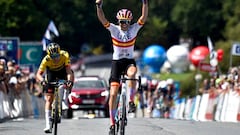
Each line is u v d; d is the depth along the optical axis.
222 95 47.88
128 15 23.55
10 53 67.44
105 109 55.88
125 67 23.78
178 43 198.50
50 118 26.48
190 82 94.56
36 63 77.69
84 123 36.72
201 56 120.44
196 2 188.00
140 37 175.25
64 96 26.34
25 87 52.69
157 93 58.94
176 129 31.83
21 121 40.16
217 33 188.12
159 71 143.88
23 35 130.88
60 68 26.64
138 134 29.16
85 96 55.34
